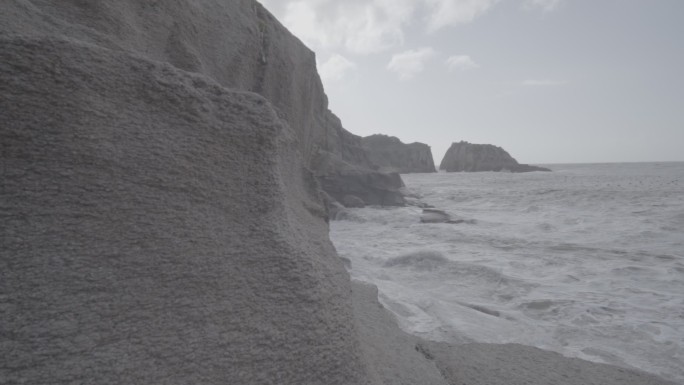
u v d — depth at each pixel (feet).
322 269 5.72
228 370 4.12
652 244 28.96
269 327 4.49
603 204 53.62
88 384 3.47
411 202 68.13
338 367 4.63
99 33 7.20
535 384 8.33
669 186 82.99
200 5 15.28
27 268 3.70
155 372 3.81
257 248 4.92
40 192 4.00
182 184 4.83
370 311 10.68
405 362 7.73
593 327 13.80
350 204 62.85
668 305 16.11
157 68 5.22
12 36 4.26
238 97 5.91
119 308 3.92
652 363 11.19
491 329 12.80
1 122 3.98
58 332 3.57
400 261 23.58
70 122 4.32
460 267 21.72
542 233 34.81
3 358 3.30
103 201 4.26
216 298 4.43
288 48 25.12
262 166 5.57
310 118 30.55
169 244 4.45
